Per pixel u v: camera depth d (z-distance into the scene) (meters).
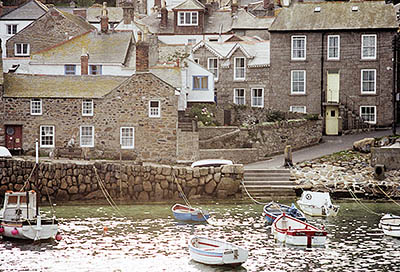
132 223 40.72
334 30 68.38
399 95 65.69
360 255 33.56
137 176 48.03
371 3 70.12
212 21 85.31
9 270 30.89
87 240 36.41
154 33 83.38
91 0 119.56
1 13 92.06
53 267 31.44
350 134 67.44
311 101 68.94
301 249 34.72
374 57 68.19
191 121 59.44
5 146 56.12
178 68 64.31
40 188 47.03
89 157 53.66
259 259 32.81
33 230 35.72
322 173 52.22
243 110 65.38
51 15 78.75
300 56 69.25
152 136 56.28
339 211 45.22
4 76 57.62
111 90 56.69
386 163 53.16
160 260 32.72
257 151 56.78
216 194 48.59
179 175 48.38
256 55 71.75
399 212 44.56
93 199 47.69
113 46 69.19
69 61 67.75
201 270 31.19
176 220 41.69
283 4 89.38
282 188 49.25
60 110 56.47
